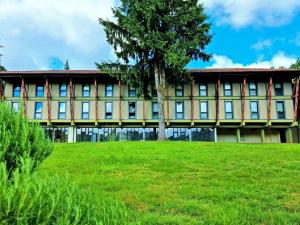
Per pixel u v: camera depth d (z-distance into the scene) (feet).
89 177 38.78
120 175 40.70
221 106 131.34
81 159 52.01
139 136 133.08
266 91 131.54
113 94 132.67
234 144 71.67
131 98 132.36
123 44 96.63
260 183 36.11
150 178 38.73
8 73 126.21
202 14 94.94
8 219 7.99
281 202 29.01
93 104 131.85
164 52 93.45
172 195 30.96
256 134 134.92
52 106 131.23
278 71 125.70
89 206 9.98
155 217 23.81
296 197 30.73
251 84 132.46
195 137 132.98
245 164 47.78
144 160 50.96
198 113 131.03
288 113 130.11
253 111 130.52
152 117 131.03
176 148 64.08
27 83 132.98
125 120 130.62
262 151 60.23
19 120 13.71
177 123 131.23
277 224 22.74
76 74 127.54
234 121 129.80
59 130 132.87
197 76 128.47
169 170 43.42
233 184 35.47
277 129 135.33
